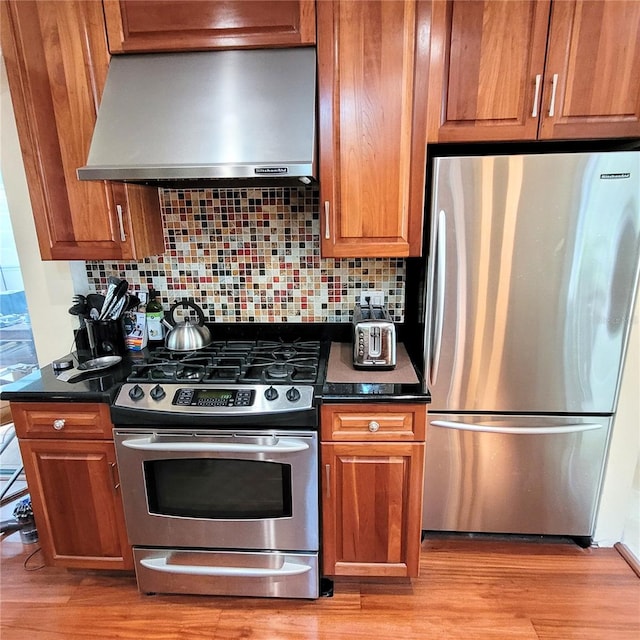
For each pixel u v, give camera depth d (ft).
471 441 6.23
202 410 5.08
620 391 5.90
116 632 5.48
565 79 5.09
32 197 5.79
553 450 6.19
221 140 4.85
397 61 5.10
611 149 6.23
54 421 5.42
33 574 6.34
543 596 5.83
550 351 5.84
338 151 5.41
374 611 5.66
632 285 5.55
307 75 5.09
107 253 5.96
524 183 5.34
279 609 5.72
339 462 5.37
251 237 6.86
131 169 4.69
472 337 5.87
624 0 4.83
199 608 5.76
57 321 7.34
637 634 5.32
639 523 6.88
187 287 7.13
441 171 5.39
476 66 5.13
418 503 5.46
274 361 5.98
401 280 6.86
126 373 5.82
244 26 5.09
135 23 5.16
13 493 7.77
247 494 5.46
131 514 5.60
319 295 7.02
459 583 6.05
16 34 5.27
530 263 5.57
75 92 5.40
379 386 5.36
